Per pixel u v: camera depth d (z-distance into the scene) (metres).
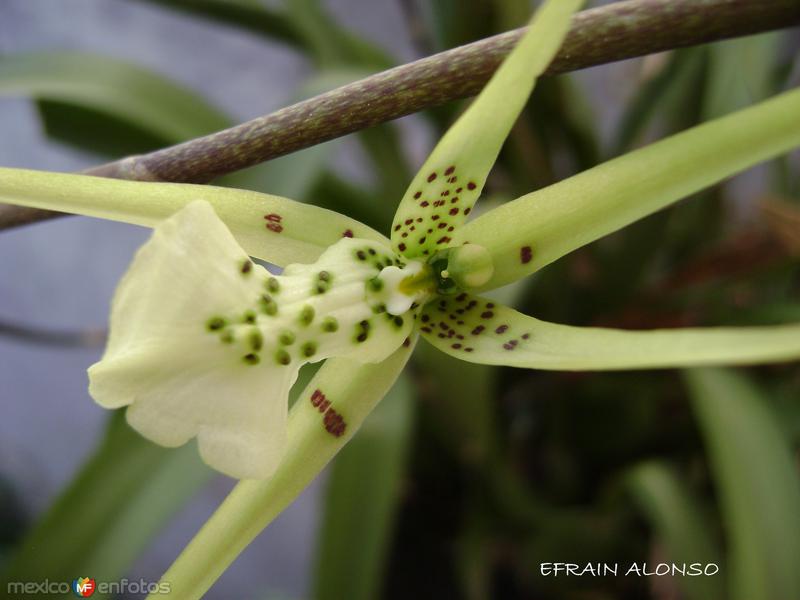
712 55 0.25
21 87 0.23
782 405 0.24
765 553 0.18
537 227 0.12
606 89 0.39
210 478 0.20
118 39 0.42
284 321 0.11
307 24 0.26
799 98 0.11
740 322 0.26
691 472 0.28
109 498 0.20
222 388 0.11
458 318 0.12
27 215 0.13
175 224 0.10
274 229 0.12
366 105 0.11
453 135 0.11
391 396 0.23
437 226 0.12
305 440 0.12
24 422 0.44
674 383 0.27
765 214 0.23
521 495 0.27
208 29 0.43
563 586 0.27
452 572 0.29
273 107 0.43
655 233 0.26
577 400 0.28
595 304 0.28
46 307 0.43
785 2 0.10
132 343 0.10
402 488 0.29
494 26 0.24
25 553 0.19
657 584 0.26
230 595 0.39
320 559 0.20
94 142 0.26
